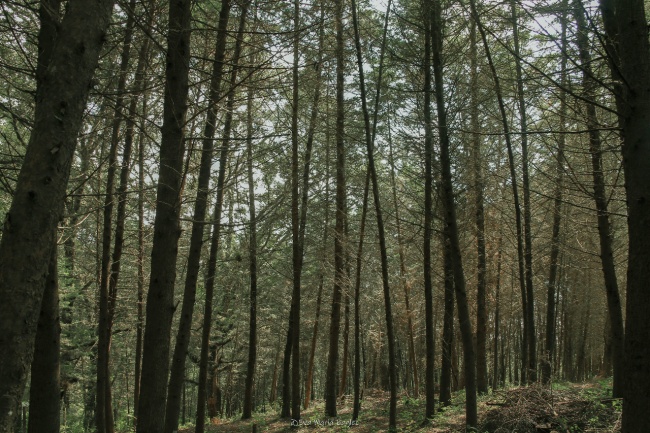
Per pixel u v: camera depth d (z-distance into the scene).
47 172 2.39
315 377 49.84
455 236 8.27
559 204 11.48
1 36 4.53
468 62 10.30
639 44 3.41
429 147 10.13
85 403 21.92
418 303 21.00
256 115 9.19
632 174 3.32
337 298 15.41
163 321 4.80
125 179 9.74
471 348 7.99
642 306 3.15
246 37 7.27
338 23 8.18
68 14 2.62
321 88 13.92
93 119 5.87
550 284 14.09
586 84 4.89
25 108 5.30
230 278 20.61
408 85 11.43
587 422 7.57
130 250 14.30
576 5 4.29
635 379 3.13
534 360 11.10
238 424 15.55
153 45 5.07
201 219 8.06
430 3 8.79
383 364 31.69
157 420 4.66
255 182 14.66
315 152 16.61
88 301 15.55
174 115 4.82
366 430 11.50
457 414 10.80
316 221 16.66
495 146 13.20
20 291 2.24
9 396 2.13
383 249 9.33
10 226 2.29
